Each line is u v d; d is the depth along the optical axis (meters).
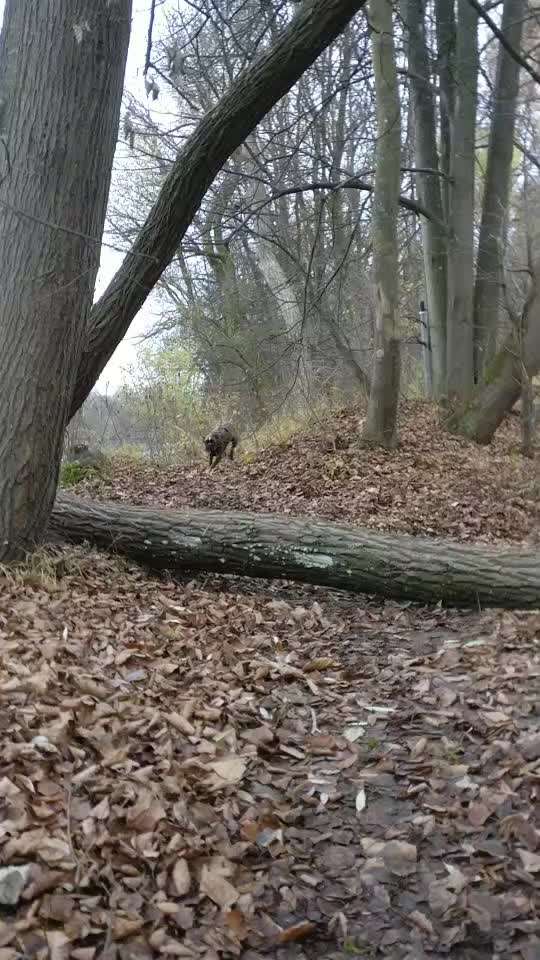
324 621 5.94
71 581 5.77
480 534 8.62
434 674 4.70
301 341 12.90
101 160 5.84
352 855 3.16
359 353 16.48
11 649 4.26
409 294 19.02
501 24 12.36
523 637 5.04
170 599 6.01
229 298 17.02
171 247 7.19
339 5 6.50
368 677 4.87
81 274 5.81
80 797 3.13
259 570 6.36
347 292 16.27
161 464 12.78
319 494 10.05
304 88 14.16
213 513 6.70
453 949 2.67
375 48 11.45
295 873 3.05
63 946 2.46
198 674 4.62
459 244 13.77
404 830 3.29
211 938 2.66
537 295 11.53
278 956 2.64
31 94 5.58
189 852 2.99
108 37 5.69
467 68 13.12
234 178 13.91
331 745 4.00
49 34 5.55
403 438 12.52
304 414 13.84
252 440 13.28
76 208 5.71
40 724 3.51
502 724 3.95
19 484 5.74
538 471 10.41
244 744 3.91
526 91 11.93
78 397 7.07
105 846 2.89
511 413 13.30
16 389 5.68
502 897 2.85
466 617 5.73
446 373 14.84
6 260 5.68
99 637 4.81
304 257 15.12
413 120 15.13
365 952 2.67
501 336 15.02
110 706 3.88
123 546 6.60
